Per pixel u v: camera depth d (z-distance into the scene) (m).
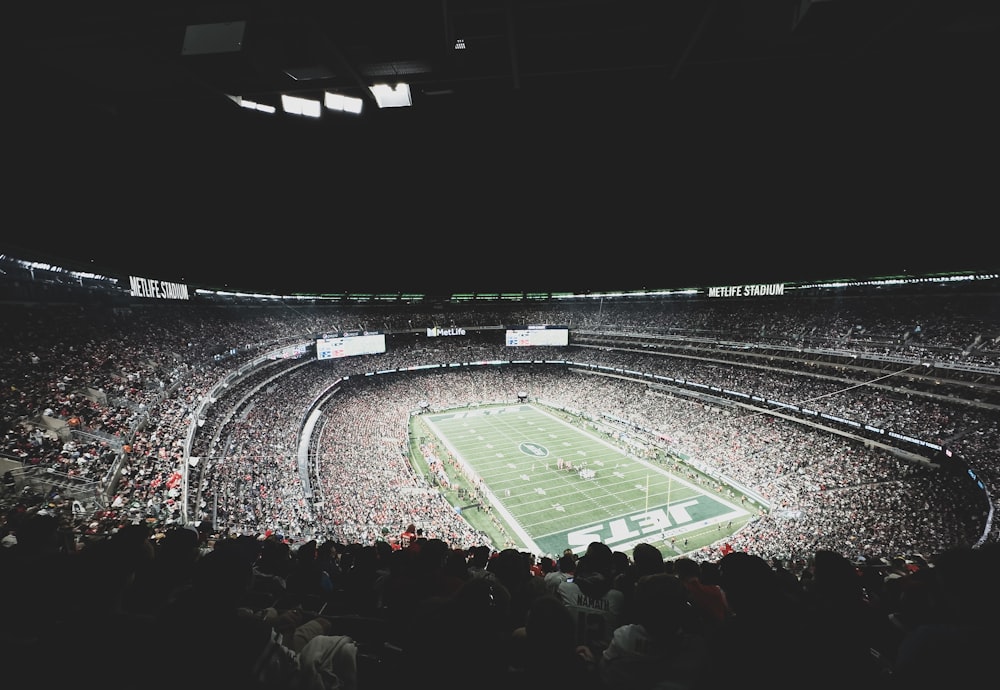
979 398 33.22
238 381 38.00
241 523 21.44
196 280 38.75
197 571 2.79
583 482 37.81
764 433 42.09
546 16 7.43
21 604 3.25
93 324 29.97
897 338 42.31
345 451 39.19
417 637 2.44
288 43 7.77
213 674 2.41
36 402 20.98
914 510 27.00
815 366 46.59
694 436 44.94
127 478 19.77
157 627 2.69
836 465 34.56
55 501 16.09
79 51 8.12
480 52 8.43
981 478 26.94
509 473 39.78
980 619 2.69
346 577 7.06
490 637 2.38
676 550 27.78
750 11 7.25
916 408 35.78
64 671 2.92
